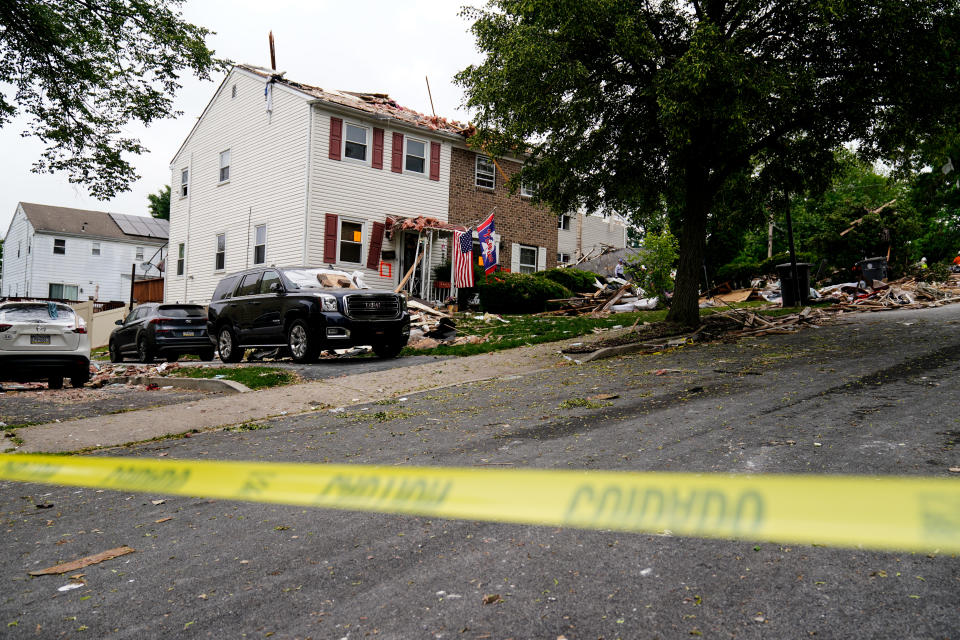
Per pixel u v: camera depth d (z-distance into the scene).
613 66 10.98
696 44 9.35
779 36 10.71
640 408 6.30
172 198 25.34
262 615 2.57
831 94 10.25
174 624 2.53
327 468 3.87
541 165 12.49
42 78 12.33
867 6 9.33
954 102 9.91
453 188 22.09
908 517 2.10
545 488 3.04
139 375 11.71
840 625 2.25
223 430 6.73
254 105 21.09
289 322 11.93
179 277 24.66
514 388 8.26
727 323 12.49
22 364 10.18
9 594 2.88
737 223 14.38
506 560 2.96
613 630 2.29
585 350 10.78
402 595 2.67
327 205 19.14
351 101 20.50
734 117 9.16
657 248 18.92
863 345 9.38
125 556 3.31
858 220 26.59
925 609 2.33
